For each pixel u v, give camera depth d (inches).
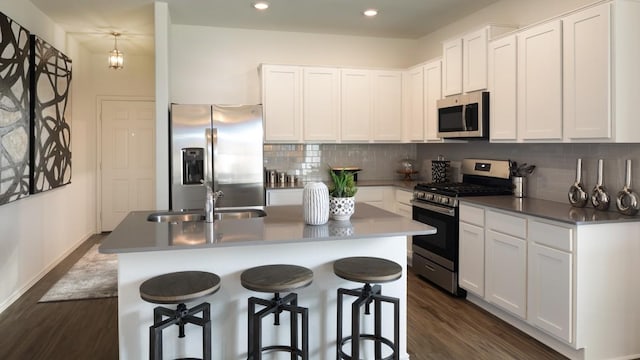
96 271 185.2
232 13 178.2
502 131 141.4
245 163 177.2
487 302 139.1
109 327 129.6
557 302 109.7
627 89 106.3
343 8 172.1
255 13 178.4
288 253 99.7
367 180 221.0
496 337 122.2
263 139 191.3
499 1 163.5
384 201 199.3
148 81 266.1
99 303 148.9
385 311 106.7
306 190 101.4
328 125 199.6
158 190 167.0
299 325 101.0
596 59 108.9
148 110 267.4
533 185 147.6
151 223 104.3
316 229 96.7
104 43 229.3
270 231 94.5
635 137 107.7
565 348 111.7
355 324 89.3
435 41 207.5
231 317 96.3
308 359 95.3
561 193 136.9
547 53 123.1
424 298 152.3
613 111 105.7
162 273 92.1
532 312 117.6
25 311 141.6
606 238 106.7
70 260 202.5
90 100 256.8
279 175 206.8
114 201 267.3
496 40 143.5
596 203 120.2
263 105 192.5
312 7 170.9
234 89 202.4
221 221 107.2
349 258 99.5
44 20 176.6
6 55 136.8
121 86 263.7
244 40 202.7
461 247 147.8
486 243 135.2
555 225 109.4
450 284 152.3
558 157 137.6
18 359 110.2
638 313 110.3
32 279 166.1
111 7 168.6
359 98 202.5
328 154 215.9
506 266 126.8
